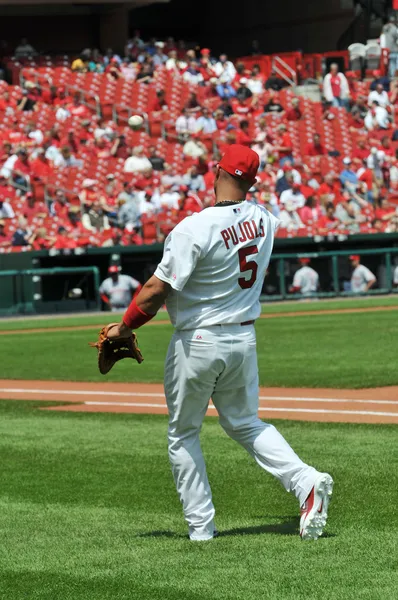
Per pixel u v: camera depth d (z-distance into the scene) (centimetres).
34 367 4244
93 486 2014
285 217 7881
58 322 6500
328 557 1407
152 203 7681
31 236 7256
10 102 8594
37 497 1933
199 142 8488
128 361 4359
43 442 2514
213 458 2236
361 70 9800
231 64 9619
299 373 3725
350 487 1892
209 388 1520
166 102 9125
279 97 9381
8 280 7112
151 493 1936
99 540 1588
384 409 2889
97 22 10725
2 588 1349
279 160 8544
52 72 9112
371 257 7856
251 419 1548
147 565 1413
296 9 11444
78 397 3369
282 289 7588
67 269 7138
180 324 1504
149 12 12169
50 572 1411
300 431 2550
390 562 1378
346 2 10925
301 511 1504
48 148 7975
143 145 8481
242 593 1265
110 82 9112
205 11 12294
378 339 4831
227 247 1492
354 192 8362
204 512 1549
